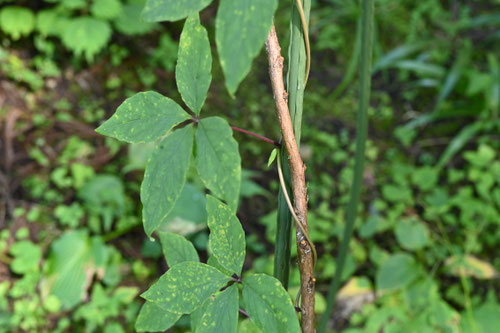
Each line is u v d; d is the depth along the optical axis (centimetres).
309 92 195
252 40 30
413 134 185
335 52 213
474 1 239
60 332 123
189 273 39
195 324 44
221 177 37
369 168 173
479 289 143
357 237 155
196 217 127
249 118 180
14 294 126
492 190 168
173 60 193
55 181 152
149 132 38
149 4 34
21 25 173
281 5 221
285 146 40
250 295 38
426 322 124
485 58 210
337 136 181
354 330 124
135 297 131
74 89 177
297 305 43
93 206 146
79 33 169
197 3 33
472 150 182
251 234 150
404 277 133
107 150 163
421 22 227
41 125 165
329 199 163
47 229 142
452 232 157
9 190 148
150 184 38
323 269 143
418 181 166
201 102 38
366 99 49
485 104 185
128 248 143
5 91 168
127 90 182
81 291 126
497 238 155
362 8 45
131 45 192
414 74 208
